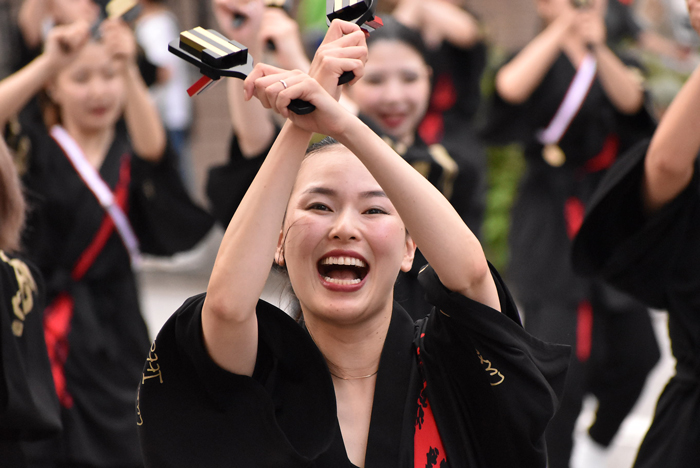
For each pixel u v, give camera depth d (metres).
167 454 7.91
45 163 16.06
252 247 7.46
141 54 19.97
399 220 8.14
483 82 22.48
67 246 16.03
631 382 16.75
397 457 8.08
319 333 8.40
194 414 7.94
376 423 8.16
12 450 10.81
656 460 11.37
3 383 10.55
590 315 16.58
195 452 7.89
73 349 15.62
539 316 16.86
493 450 8.15
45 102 16.30
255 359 8.09
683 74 25.38
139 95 16.67
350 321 8.14
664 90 24.58
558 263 16.88
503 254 23.42
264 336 8.06
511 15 31.78
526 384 7.96
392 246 8.05
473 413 8.20
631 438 19.39
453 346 8.15
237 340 7.67
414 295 12.52
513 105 17.53
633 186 11.27
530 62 17.27
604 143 17.30
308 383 8.03
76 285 16.05
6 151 11.32
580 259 11.83
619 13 21.67
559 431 16.08
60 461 15.23
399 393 8.30
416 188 7.53
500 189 23.38
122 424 15.72
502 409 7.96
